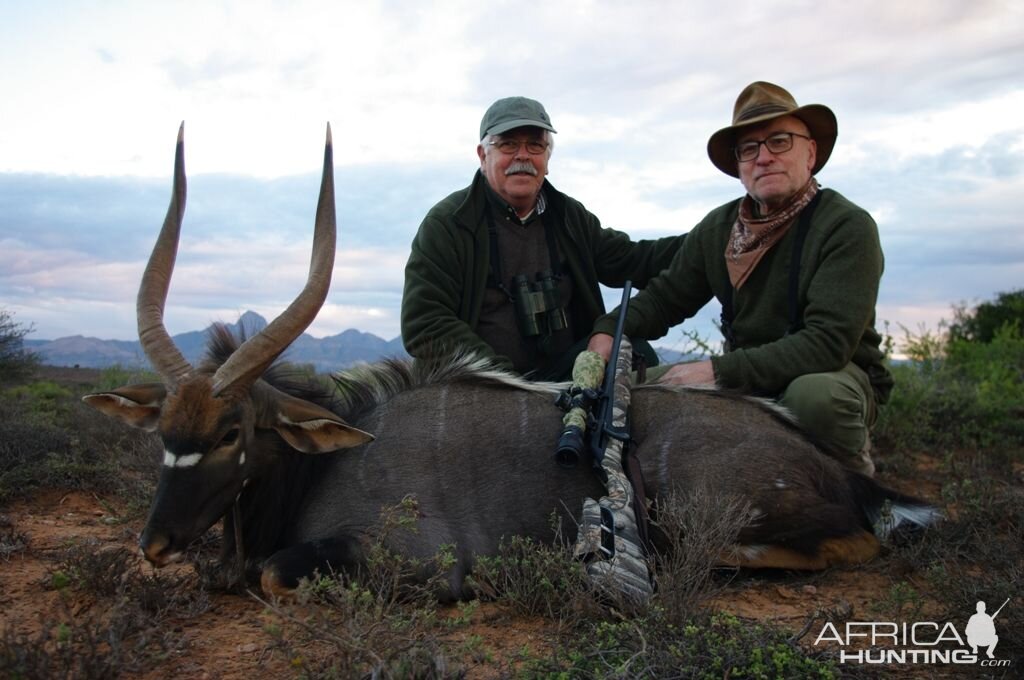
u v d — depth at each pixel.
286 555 3.48
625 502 3.71
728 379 4.62
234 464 3.56
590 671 2.71
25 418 6.49
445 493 3.87
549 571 3.48
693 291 5.30
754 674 2.60
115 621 2.91
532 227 5.57
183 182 3.89
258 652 3.04
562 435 3.87
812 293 4.60
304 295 3.63
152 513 3.39
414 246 5.34
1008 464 6.07
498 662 2.96
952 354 11.41
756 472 4.04
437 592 3.65
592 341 4.61
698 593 3.33
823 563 4.02
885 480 5.83
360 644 2.59
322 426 3.69
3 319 10.11
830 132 4.81
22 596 3.56
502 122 5.21
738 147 4.92
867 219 4.62
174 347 3.58
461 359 4.44
